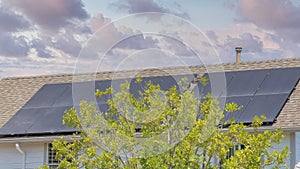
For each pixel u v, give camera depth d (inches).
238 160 457.1
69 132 689.0
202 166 465.4
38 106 761.6
